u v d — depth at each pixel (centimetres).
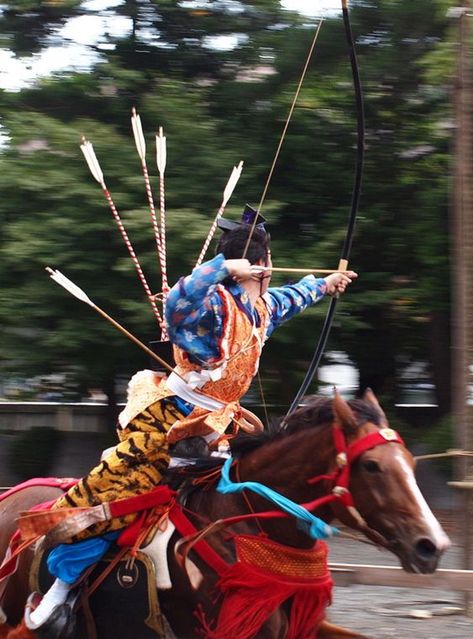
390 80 1645
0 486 1939
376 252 1681
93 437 2198
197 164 1531
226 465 637
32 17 1677
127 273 1478
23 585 682
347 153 1656
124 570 635
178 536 633
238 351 633
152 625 631
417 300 1667
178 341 614
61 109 1655
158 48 1686
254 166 1580
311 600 620
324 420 609
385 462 563
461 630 999
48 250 1475
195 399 636
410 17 1568
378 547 587
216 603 615
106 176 1484
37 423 2439
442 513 1596
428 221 1653
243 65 1670
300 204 1633
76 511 638
